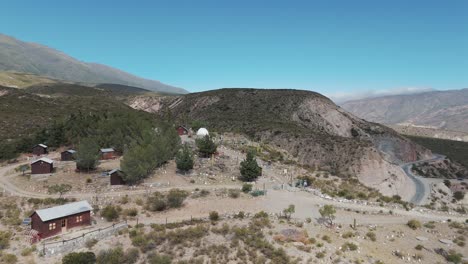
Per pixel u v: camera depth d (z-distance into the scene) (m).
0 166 78.06
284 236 40.38
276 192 63.12
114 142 87.06
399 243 41.69
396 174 125.69
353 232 43.81
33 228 43.09
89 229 44.88
